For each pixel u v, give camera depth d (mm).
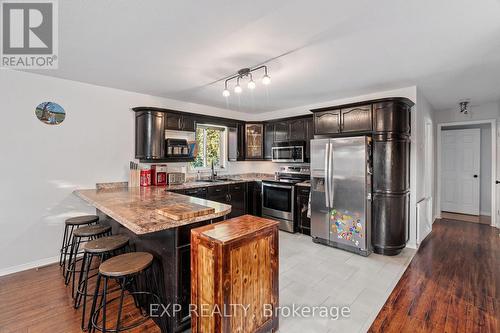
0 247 2711
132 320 1932
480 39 2070
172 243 1694
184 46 2195
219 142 5148
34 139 2904
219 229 1625
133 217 1721
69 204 3150
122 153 3607
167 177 3916
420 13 1688
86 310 2053
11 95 2760
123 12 1688
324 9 1641
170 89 3561
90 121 3311
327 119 3695
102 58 2469
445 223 4773
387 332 1790
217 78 3062
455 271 2740
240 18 1751
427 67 2697
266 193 4598
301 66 2656
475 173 5336
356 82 3221
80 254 3201
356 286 2426
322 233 3582
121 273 1529
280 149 4719
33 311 2037
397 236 3174
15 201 2801
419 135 3621
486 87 3469
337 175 3391
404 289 2369
